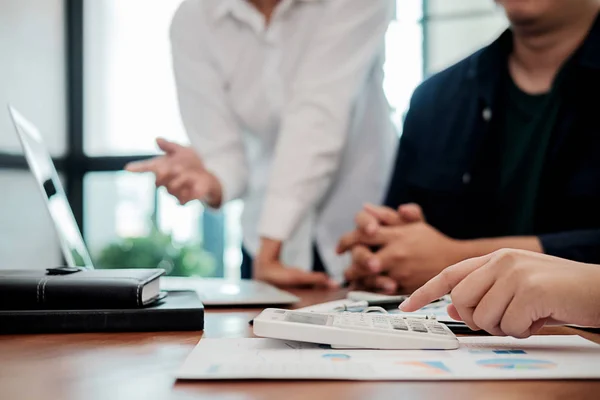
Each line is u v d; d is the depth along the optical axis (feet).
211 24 4.97
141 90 11.88
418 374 1.20
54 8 12.13
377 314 1.74
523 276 1.47
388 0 4.58
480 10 9.76
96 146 12.46
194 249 12.05
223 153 4.94
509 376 1.19
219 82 5.08
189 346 1.56
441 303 2.46
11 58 11.17
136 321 1.80
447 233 4.34
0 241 10.86
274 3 4.99
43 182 2.73
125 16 12.05
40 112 11.80
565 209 3.77
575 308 1.42
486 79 4.18
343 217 5.27
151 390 1.12
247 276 5.68
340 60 4.43
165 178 4.14
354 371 1.22
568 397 1.06
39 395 1.09
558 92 3.84
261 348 1.48
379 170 5.22
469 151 4.25
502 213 4.12
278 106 4.99
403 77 7.79
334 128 4.42
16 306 1.80
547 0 3.53
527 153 4.00
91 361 1.38
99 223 12.46
